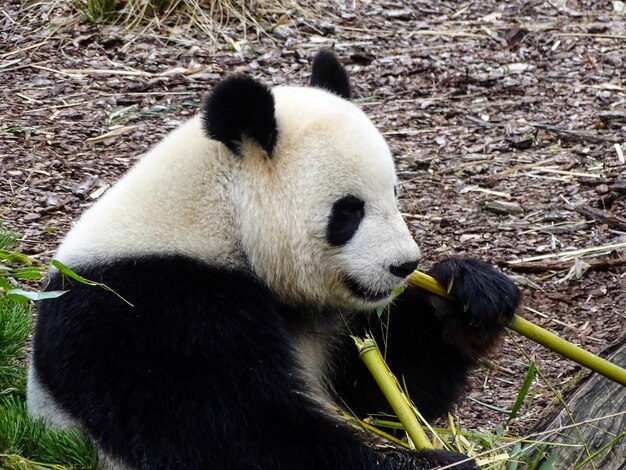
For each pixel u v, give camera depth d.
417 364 10.41
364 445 8.33
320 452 8.23
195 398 8.12
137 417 8.09
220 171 8.88
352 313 10.17
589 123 17.67
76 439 8.27
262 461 8.19
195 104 17.59
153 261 8.50
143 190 8.90
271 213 8.91
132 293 8.34
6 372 10.41
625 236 14.51
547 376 12.16
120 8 20.06
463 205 15.43
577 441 8.79
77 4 19.95
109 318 8.26
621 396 9.04
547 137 17.28
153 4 20.11
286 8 20.94
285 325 9.17
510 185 15.92
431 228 14.83
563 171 16.22
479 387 12.07
